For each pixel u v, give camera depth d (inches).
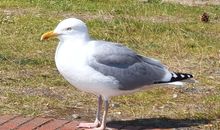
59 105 479.2
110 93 431.5
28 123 440.8
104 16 773.3
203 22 775.7
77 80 424.2
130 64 434.9
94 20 734.5
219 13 838.5
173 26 723.4
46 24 709.3
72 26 422.6
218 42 682.2
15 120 444.8
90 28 700.0
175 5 858.1
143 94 511.5
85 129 434.9
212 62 608.7
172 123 456.4
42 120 446.9
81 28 424.5
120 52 433.1
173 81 446.6
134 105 489.7
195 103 498.9
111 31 693.3
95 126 439.8
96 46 425.7
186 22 765.3
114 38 670.5
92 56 419.8
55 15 761.6
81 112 469.4
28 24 703.1
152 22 745.0
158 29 706.8
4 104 474.0
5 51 601.3
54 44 637.9
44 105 477.1
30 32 674.8
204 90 530.6
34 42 639.8
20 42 634.8
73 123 443.8
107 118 460.4
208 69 587.8
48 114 460.8
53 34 425.7
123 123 452.1
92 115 464.8
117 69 427.8
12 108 467.5
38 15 751.7
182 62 605.3
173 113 476.1
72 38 423.2
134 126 448.1
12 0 820.0
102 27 707.4
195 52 638.5
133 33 692.1
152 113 474.9
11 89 505.7
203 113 476.1
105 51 426.0
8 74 539.8
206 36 703.1
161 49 642.8
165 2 882.8
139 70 437.7
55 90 510.3
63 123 443.2
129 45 650.8
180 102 499.8
